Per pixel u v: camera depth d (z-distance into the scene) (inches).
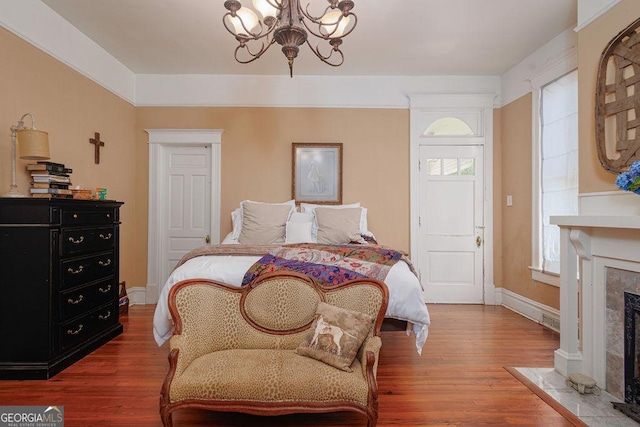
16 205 86.7
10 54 95.7
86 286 102.3
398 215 163.2
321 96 162.1
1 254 86.7
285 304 76.0
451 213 163.0
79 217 99.0
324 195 161.6
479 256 162.1
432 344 111.0
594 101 90.6
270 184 162.1
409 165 162.9
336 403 60.0
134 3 106.0
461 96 160.2
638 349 72.2
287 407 60.0
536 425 68.3
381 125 163.0
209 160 164.6
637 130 78.2
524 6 107.0
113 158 145.1
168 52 139.3
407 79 162.6
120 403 75.4
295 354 69.2
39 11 104.8
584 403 75.5
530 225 139.7
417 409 73.9
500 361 98.1
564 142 122.4
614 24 84.7
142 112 161.0
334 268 91.0
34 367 86.1
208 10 109.7
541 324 131.1
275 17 77.3
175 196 164.9
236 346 73.7
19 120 98.8
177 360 62.8
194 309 71.0
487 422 69.3
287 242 130.3
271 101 161.8
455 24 117.3
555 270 126.3
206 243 164.2
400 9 108.3
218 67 153.6
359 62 147.6
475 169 162.1
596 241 81.6
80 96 124.9
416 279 94.0
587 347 84.0
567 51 117.3
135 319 135.9
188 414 71.7
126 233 154.8
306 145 161.2
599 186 89.7
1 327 86.8
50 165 99.5
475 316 141.3
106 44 132.9
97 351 104.0
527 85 141.8
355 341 66.1
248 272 88.8
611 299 78.2
